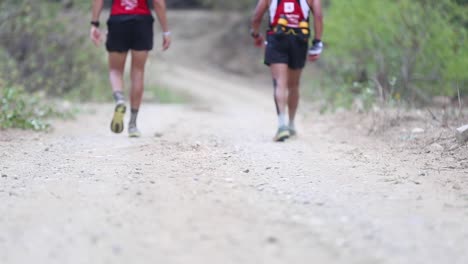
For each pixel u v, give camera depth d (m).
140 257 8.79
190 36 138.50
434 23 34.28
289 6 21.94
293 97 23.30
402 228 10.27
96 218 10.82
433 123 22.69
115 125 21.67
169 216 11.00
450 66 32.62
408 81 33.56
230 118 33.06
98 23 22.58
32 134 22.70
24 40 44.66
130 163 16.20
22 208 11.53
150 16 22.02
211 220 10.76
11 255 8.87
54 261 8.62
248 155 17.88
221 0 135.38
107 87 54.59
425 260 8.73
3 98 25.31
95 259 8.71
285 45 21.95
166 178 14.34
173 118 30.91
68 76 48.38
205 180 14.16
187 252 9.02
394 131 22.34
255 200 12.30
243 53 130.38
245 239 9.66
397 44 35.12
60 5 46.94
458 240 9.62
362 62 37.25
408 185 13.84
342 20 37.16
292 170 15.63
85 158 17.09
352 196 12.73
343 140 21.86
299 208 11.67
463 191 13.17
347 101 32.72
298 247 9.27
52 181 14.00
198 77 107.88
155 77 85.00
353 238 9.73
